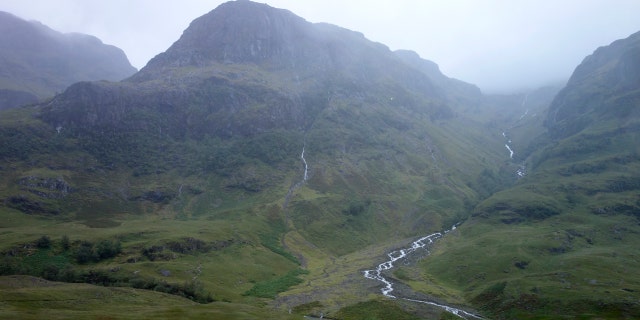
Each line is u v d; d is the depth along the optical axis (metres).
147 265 189.12
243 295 178.62
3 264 177.75
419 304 168.75
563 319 144.00
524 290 170.75
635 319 136.12
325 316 154.12
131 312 120.00
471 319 154.62
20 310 111.00
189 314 122.56
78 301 130.12
